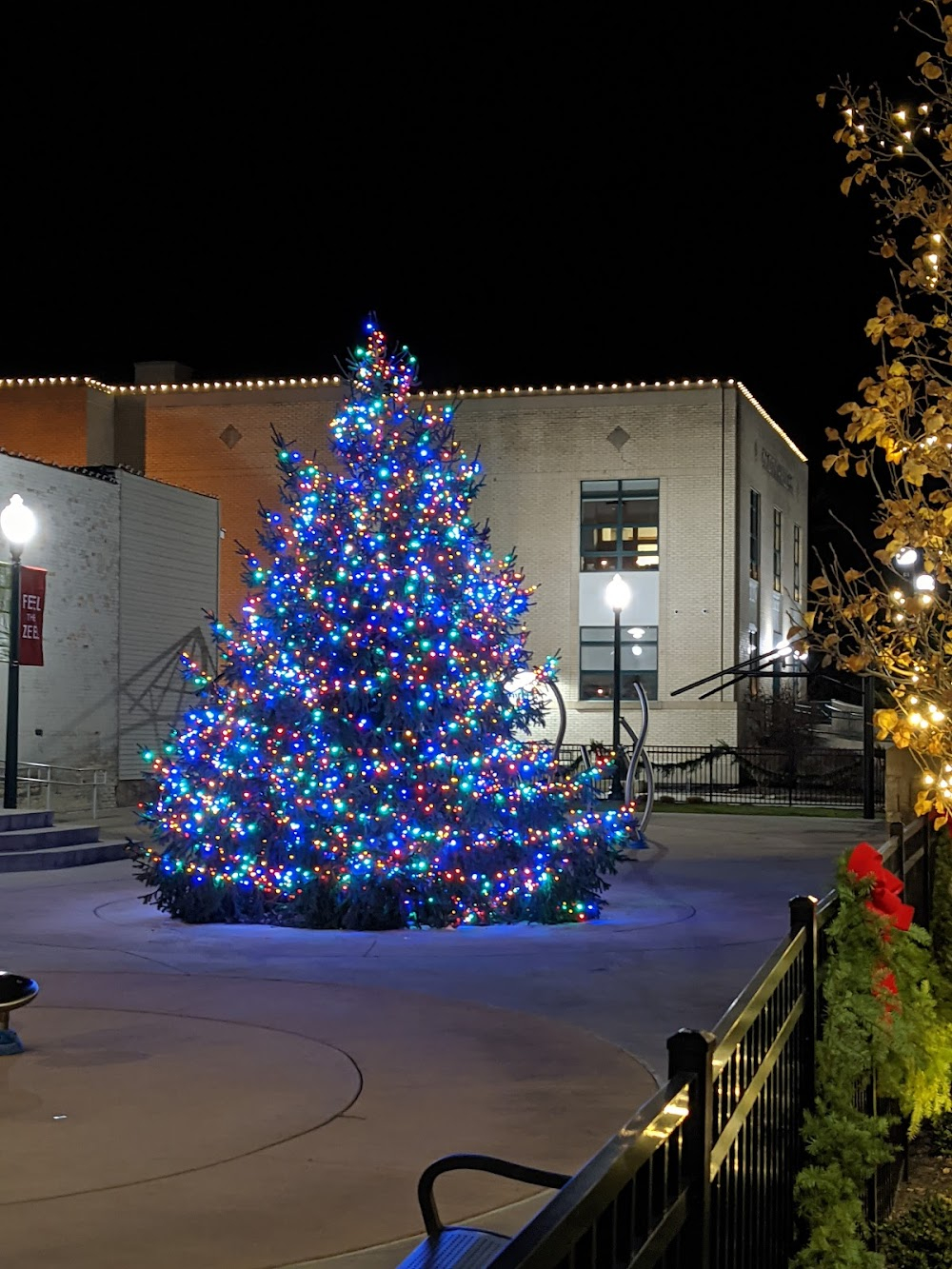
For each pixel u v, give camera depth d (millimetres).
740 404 47156
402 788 14562
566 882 14984
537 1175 4266
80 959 12594
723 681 45969
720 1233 3736
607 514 47438
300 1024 9789
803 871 20562
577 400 47500
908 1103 7270
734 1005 4203
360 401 15914
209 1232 5723
